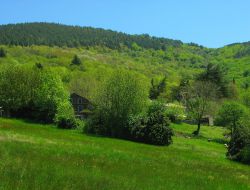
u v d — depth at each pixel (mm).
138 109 84938
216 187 29062
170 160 45875
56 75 104188
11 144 37562
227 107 108188
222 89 150875
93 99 89250
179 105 141750
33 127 79312
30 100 103438
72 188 20172
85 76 194250
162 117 78875
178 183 27922
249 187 31609
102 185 22109
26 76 106562
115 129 83375
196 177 32875
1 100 105125
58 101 99062
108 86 85062
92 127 84062
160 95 174625
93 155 38344
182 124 127188
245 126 64812
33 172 22875
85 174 24938
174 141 86312
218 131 120312
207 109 113250
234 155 63062
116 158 38500
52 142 48781
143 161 39812
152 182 26328
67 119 86750
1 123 77438
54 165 27219
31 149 35844
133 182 24719
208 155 65000
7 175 21031
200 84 120875
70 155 35625
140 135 78438
